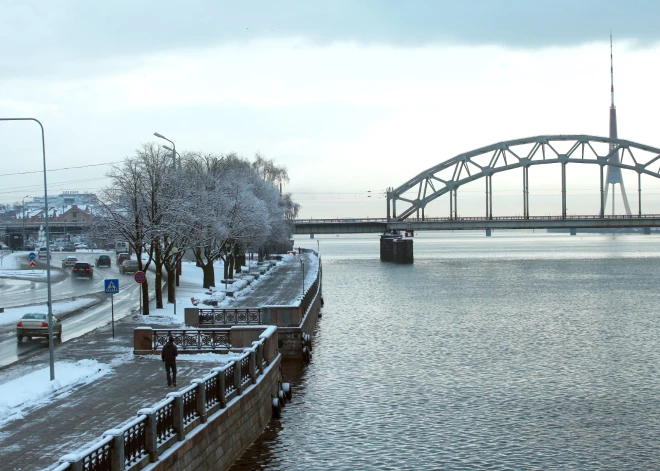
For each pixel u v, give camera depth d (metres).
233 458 27.23
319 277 103.00
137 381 30.27
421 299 97.31
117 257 132.12
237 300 68.25
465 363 50.41
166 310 57.59
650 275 144.62
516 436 33.59
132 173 62.38
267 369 35.06
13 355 38.06
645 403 39.34
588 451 31.55
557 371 47.72
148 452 19.92
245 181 104.19
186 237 62.59
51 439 21.86
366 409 37.91
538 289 113.31
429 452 31.27
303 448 31.25
